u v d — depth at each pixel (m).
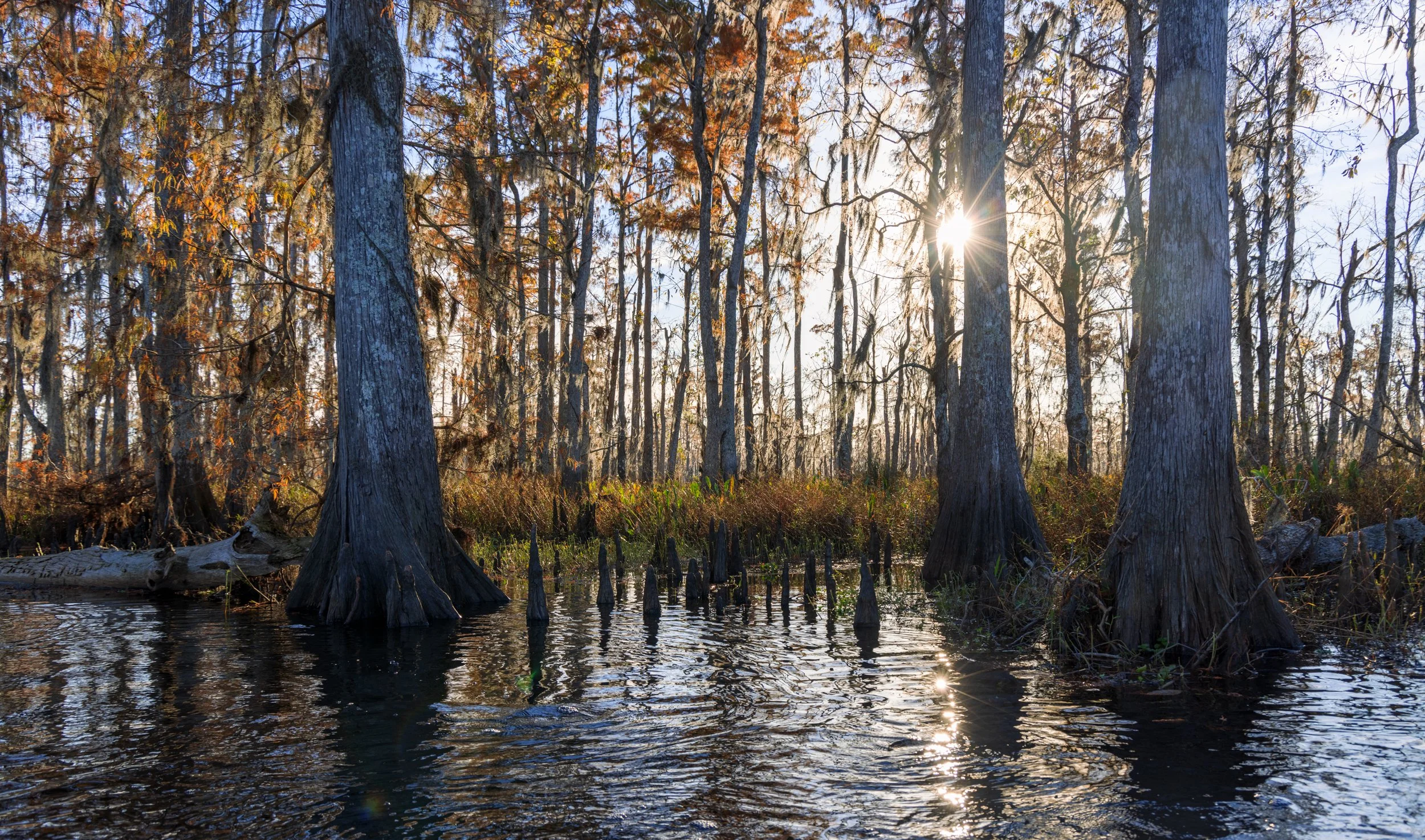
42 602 11.33
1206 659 6.71
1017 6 17.08
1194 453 7.05
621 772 4.59
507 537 17.91
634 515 18.14
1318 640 7.45
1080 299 20.52
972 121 12.32
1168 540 7.01
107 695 6.27
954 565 11.50
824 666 6.95
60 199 18.81
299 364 12.98
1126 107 15.95
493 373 14.63
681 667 6.97
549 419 21.75
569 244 24.52
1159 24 7.55
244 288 14.22
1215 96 7.30
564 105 21.83
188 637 8.61
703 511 16.67
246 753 4.94
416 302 10.38
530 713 5.68
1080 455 17.08
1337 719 5.29
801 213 23.34
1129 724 5.28
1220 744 4.85
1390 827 3.74
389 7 10.40
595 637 8.27
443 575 10.03
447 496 17.16
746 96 22.14
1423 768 4.43
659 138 25.94
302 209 12.67
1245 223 20.55
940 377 18.19
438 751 4.95
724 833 3.80
